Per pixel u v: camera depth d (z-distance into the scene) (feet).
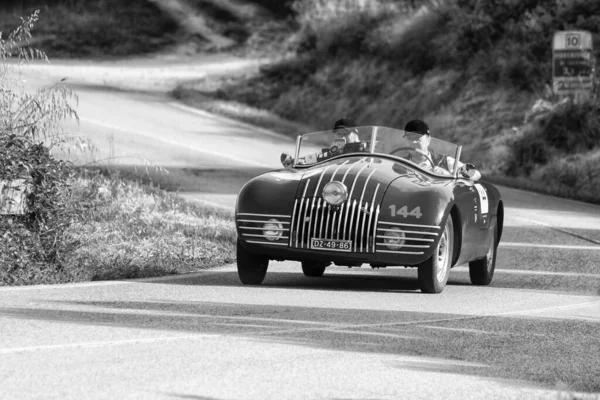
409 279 122.11
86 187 165.37
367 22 540.93
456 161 116.47
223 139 342.64
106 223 146.92
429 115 449.06
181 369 63.31
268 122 426.92
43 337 72.64
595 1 436.76
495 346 75.46
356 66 515.09
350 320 85.20
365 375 63.52
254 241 105.29
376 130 115.96
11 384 57.98
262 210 105.19
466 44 472.03
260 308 90.53
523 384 63.00
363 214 102.78
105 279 111.24
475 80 441.68
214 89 538.06
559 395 57.31
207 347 70.69
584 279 122.93
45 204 110.93
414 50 492.95
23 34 143.95
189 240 142.00
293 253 104.58
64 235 113.80
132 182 193.47
